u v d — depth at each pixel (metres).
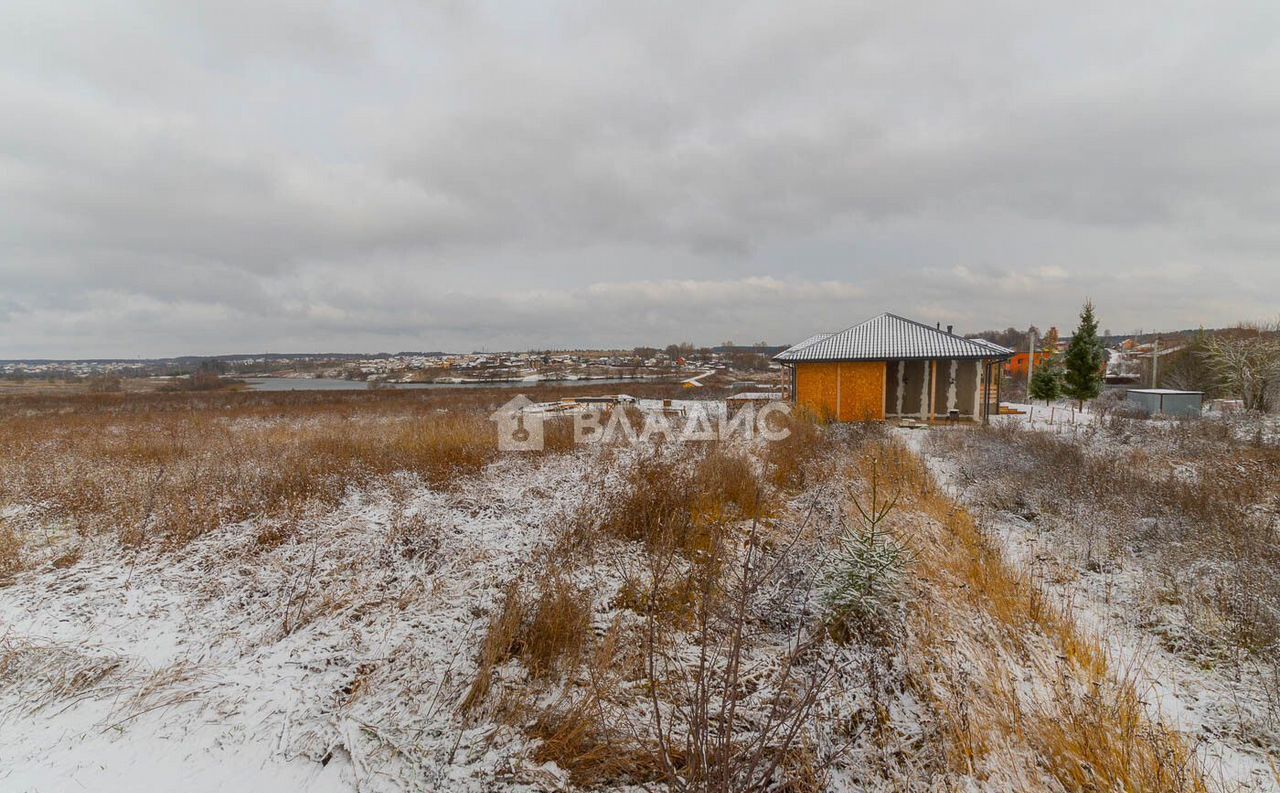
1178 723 3.34
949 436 13.98
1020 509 8.04
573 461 10.75
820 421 17.80
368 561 5.58
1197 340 26.66
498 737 3.11
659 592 4.91
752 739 3.12
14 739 2.89
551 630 3.98
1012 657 3.96
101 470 8.99
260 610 4.55
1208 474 8.61
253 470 8.74
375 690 3.46
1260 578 4.79
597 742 3.09
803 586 4.91
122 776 2.66
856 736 3.20
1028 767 2.94
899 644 4.02
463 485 8.66
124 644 3.96
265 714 3.19
